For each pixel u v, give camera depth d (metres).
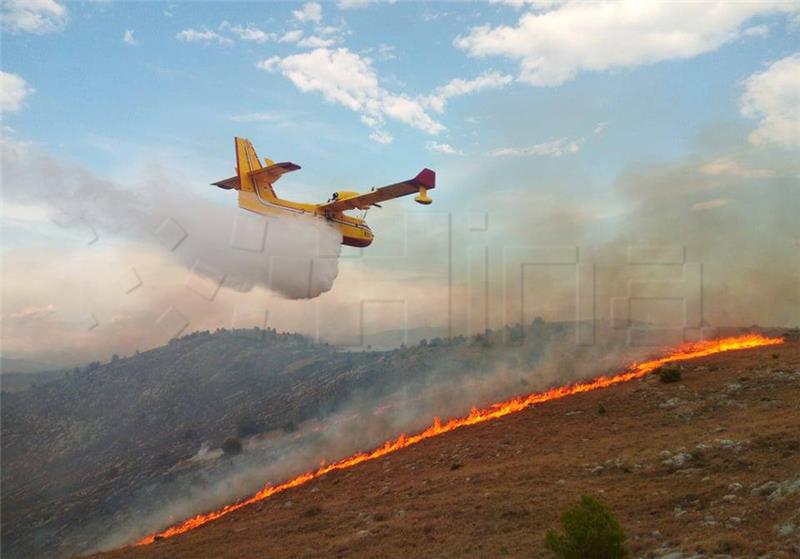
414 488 36.25
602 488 29.34
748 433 32.84
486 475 35.16
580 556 18.28
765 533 20.27
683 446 33.41
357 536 28.14
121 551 36.53
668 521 23.70
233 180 49.53
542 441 41.88
